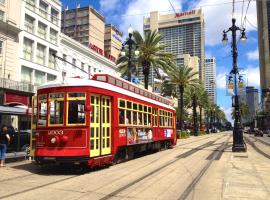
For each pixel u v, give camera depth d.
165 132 26.25
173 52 39.81
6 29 39.00
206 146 33.03
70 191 10.11
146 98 21.47
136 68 38.94
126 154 17.86
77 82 14.01
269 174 14.16
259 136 76.44
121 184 11.37
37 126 14.27
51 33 48.97
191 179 12.73
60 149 13.55
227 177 13.30
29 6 43.88
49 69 47.59
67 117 13.78
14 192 9.88
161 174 13.79
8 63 39.47
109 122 15.66
